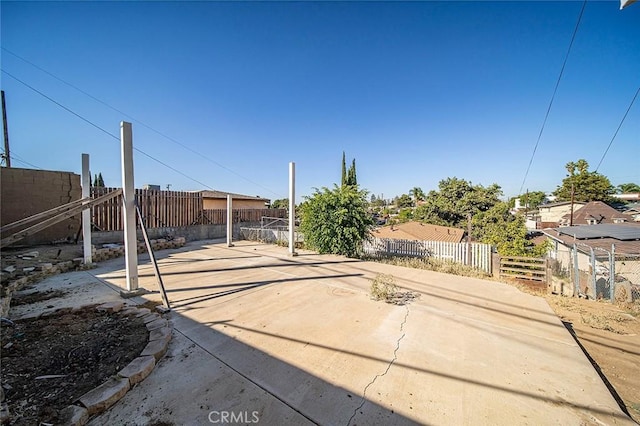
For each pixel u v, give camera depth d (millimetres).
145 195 11148
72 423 1797
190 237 13109
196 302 4465
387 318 3883
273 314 3979
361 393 2266
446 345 3117
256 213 17391
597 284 7023
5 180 7676
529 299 4824
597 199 32562
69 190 8797
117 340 3000
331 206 9734
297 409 2074
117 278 5793
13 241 2988
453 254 9883
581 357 2895
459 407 2121
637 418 2238
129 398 2154
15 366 2463
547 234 13836
